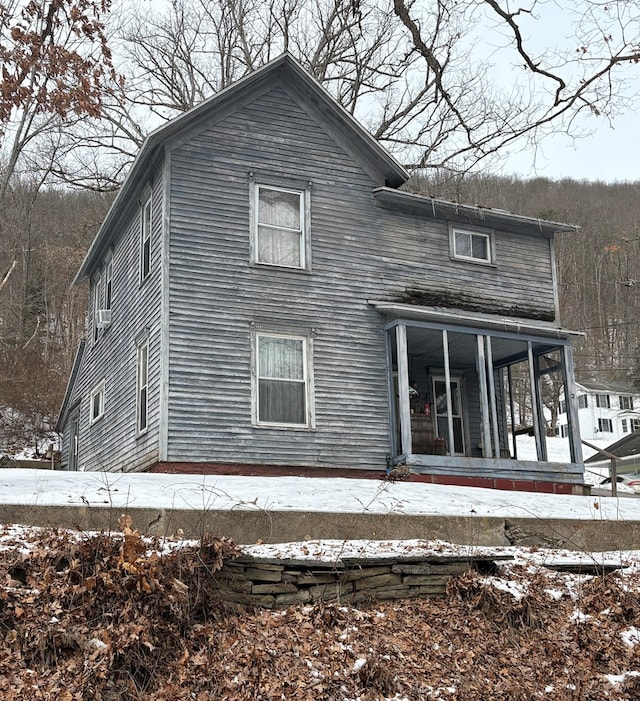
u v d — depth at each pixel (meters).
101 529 8.53
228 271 16.61
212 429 15.66
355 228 18.33
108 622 7.12
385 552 9.22
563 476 18.58
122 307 19.53
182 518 9.13
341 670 7.28
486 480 17.66
